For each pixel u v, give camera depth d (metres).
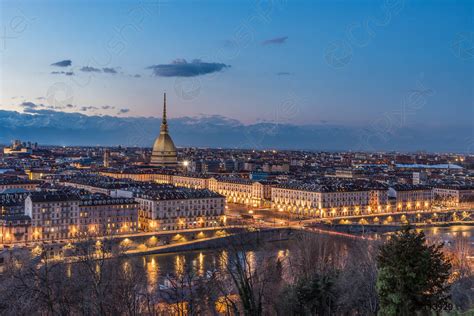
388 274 161.25
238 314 190.88
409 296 158.75
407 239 161.62
